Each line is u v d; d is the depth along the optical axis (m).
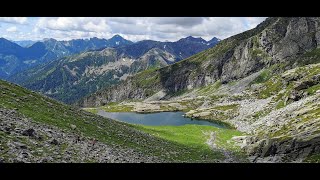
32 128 39.06
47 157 32.12
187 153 70.56
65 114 61.22
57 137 42.12
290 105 152.00
